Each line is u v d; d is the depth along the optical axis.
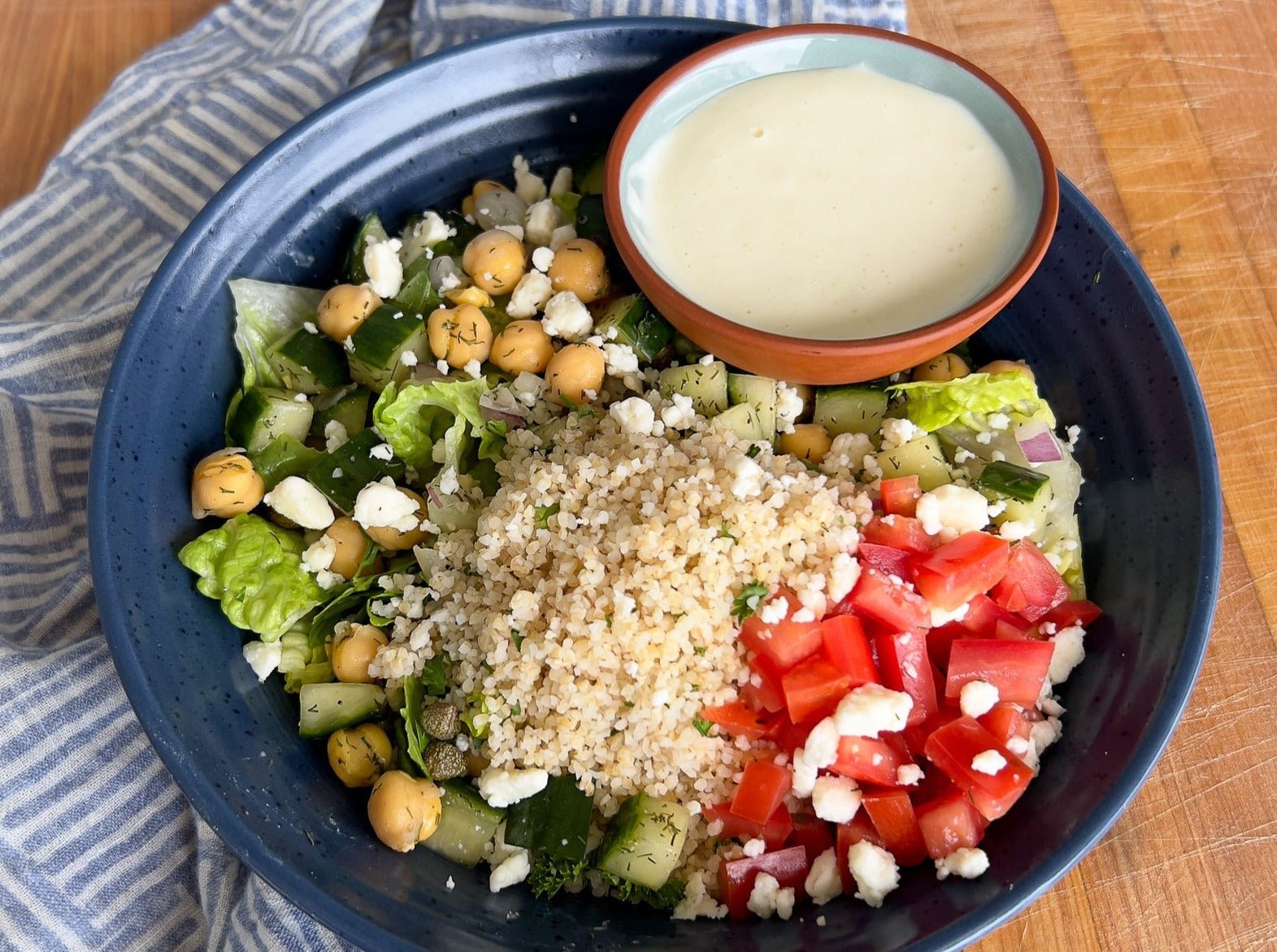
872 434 0.21
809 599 0.18
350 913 0.16
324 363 0.22
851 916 0.17
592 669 0.18
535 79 0.23
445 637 0.19
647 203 0.21
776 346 0.19
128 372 0.19
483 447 0.21
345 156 0.22
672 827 0.17
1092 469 0.21
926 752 0.17
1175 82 0.27
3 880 0.19
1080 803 0.17
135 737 0.20
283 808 0.18
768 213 0.21
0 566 0.22
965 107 0.21
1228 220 0.25
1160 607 0.18
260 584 0.19
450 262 0.23
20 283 0.25
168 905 0.20
